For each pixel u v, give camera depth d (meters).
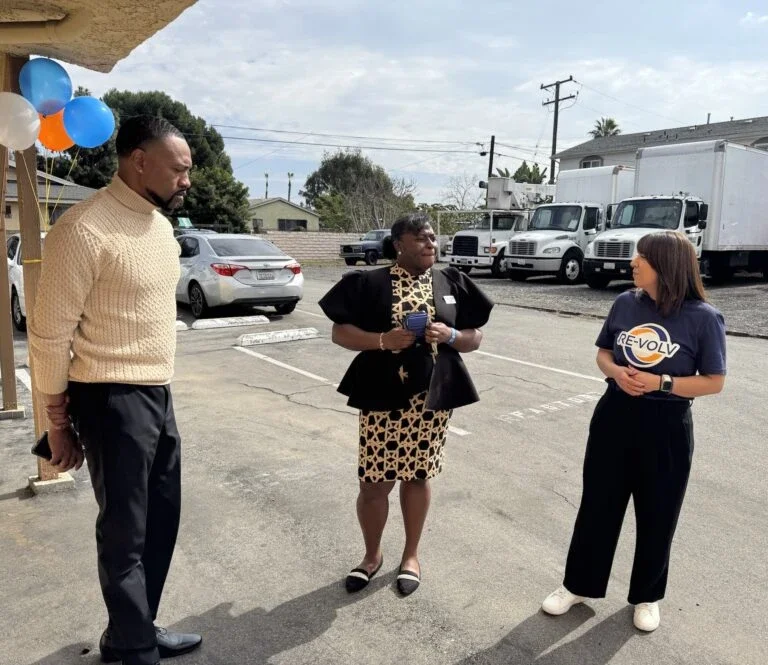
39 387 2.17
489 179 22.05
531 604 2.91
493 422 5.50
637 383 2.54
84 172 29.05
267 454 4.70
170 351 2.35
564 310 12.21
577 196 19.25
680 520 3.73
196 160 43.44
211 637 2.66
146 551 2.49
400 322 2.85
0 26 3.00
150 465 2.30
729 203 15.64
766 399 6.24
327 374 7.20
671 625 2.76
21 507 3.77
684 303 2.56
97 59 3.53
